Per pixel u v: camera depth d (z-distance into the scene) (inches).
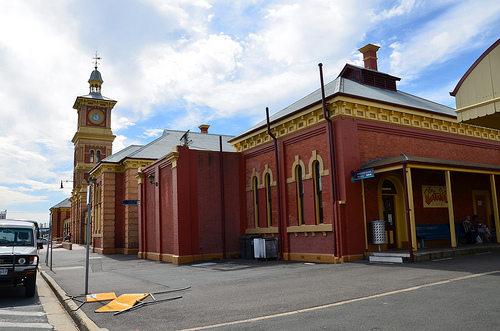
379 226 607.2
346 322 246.5
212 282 467.8
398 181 681.0
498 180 861.8
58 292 450.3
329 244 631.2
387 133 671.8
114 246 1263.5
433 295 308.2
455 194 775.1
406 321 240.1
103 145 2492.6
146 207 1001.5
